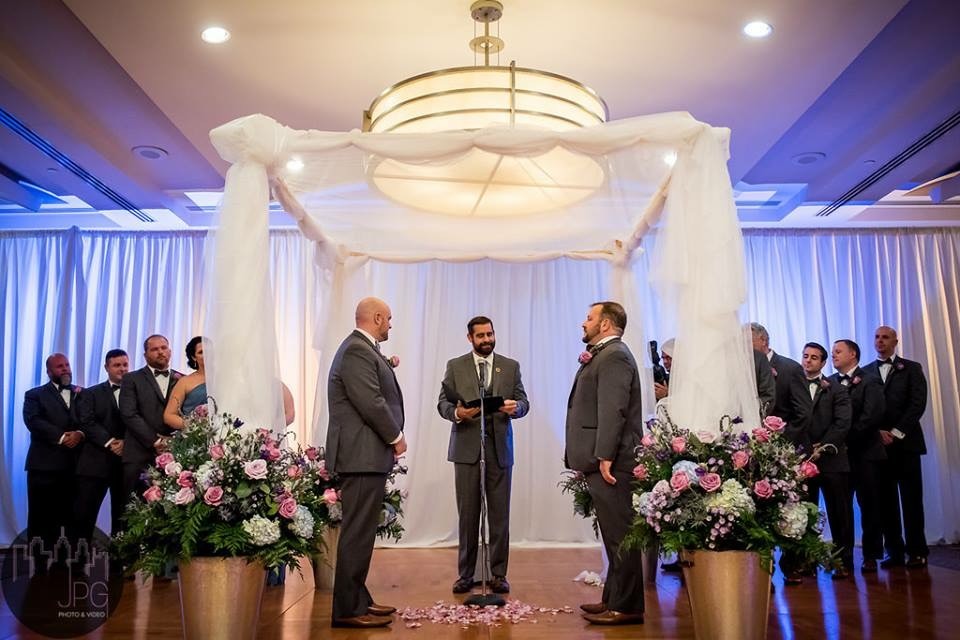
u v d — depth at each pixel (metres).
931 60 4.59
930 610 4.05
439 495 6.67
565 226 4.79
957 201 7.39
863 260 7.50
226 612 2.95
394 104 3.74
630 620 3.68
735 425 3.23
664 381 5.13
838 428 5.23
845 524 5.16
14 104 4.74
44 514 5.84
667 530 3.08
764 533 2.94
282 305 7.18
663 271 3.49
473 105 3.59
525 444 6.74
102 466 5.38
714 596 3.00
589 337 3.89
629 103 4.82
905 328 7.38
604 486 3.66
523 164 3.81
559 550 6.31
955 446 7.18
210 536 2.94
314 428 4.84
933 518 7.04
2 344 7.19
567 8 3.82
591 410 3.74
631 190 4.19
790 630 3.64
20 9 3.95
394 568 5.45
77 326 7.21
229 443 3.10
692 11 3.84
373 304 3.89
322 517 3.97
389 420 3.64
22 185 6.66
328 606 4.14
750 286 7.50
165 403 5.11
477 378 4.65
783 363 5.12
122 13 3.80
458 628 3.65
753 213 7.53
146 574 2.99
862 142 5.67
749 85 4.56
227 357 3.25
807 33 4.02
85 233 7.47
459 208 4.50
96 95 4.87
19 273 7.36
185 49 4.13
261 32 3.99
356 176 3.95
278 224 7.30
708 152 3.39
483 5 3.74
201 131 5.12
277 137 3.46
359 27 3.96
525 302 6.92
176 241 7.46
